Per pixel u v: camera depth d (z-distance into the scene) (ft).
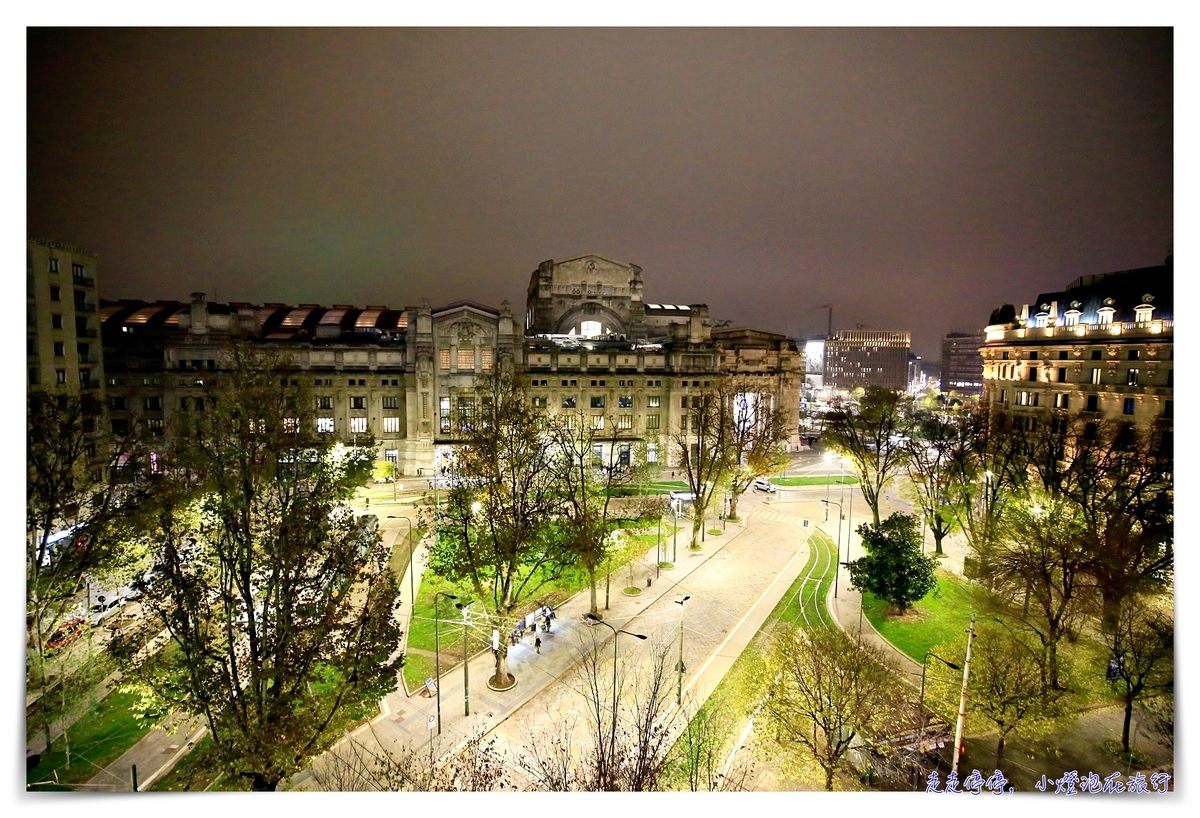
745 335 424.87
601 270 429.38
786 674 109.29
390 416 333.42
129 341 287.28
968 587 169.17
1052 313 270.87
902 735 114.11
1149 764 108.47
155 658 95.71
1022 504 182.60
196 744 109.29
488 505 143.84
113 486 146.61
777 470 279.69
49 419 140.87
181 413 172.55
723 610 174.70
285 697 92.02
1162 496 147.02
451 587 177.78
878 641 154.71
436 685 130.62
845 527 257.96
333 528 119.34
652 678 138.21
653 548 226.79
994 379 300.40
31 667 109.91
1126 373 231.30
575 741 116.98
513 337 341.00
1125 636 121.19
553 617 165.48
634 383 363.35
